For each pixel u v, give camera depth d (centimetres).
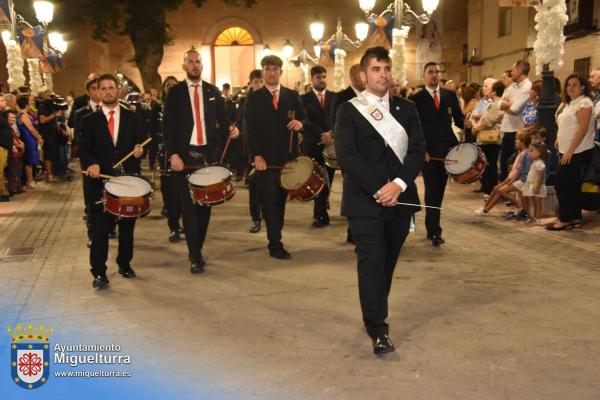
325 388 389
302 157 714
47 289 615
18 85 1575
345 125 446
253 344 463
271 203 718
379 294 444
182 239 844
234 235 867
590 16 1800
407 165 438
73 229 924
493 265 672
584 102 806
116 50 3303
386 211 440
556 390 381
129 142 632
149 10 2812
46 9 1544
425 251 741
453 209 1035
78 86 2969
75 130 815
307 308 542
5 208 1114
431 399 372
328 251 757
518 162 935
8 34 1577
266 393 384
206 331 491
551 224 864
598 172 878
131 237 648
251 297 577
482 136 1095
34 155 1366
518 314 517
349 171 435
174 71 3306
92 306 559
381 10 3222
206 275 657
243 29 3303
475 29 2791
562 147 831
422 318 513
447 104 747
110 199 585
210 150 688
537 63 948
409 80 3259
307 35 3272
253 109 713
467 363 423
